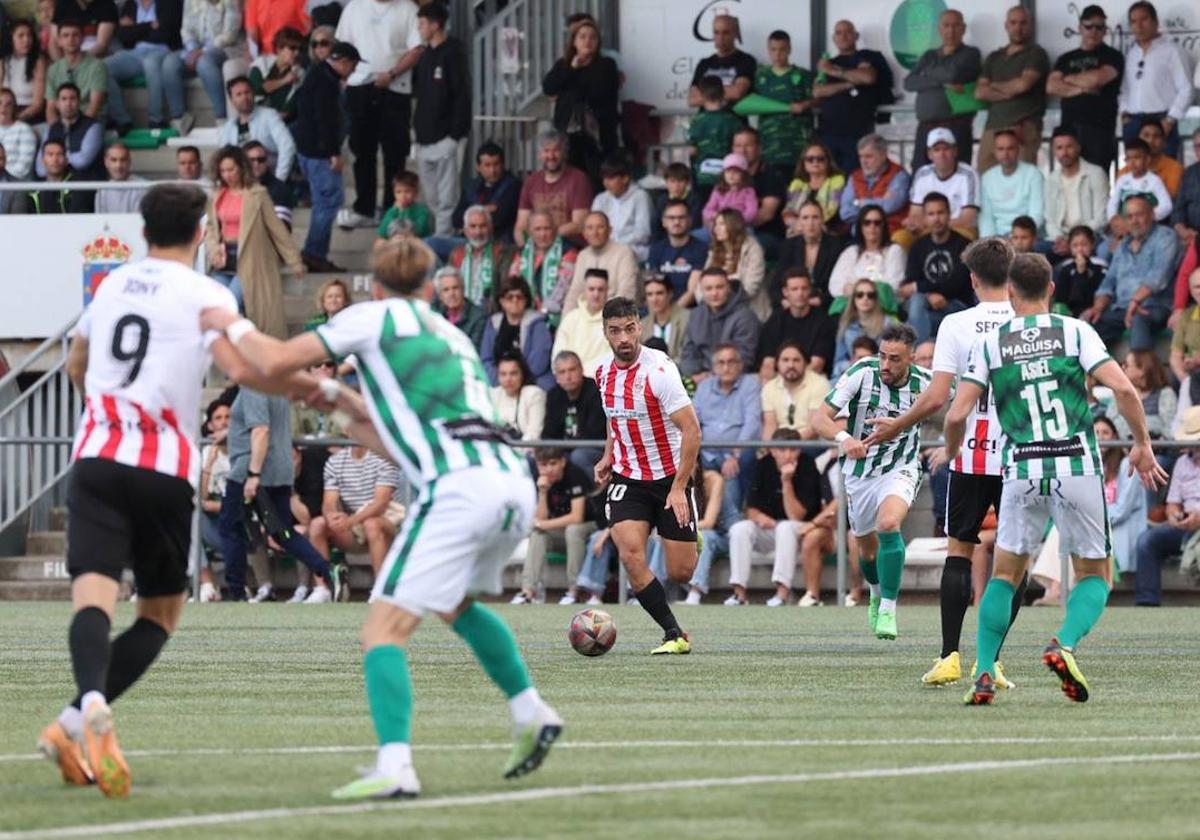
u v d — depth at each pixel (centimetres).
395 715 1767
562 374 5591
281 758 2045
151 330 1883
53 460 6047
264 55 7206
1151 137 6012
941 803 1731
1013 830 1591
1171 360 5500
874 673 3147
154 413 1881
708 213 6316
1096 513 2573
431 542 1781
